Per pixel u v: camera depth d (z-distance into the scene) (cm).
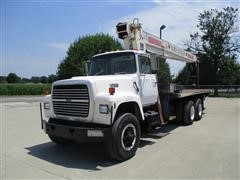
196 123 1077
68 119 603
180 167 532
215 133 864
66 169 534
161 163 558
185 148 675
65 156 626
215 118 1209
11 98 3061
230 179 467
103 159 599
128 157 586
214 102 2134
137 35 786
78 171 522
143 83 709
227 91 3228
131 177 485
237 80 4028
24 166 555
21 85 4009
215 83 3741
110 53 734
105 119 550
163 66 977
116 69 715
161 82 904
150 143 732
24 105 2027
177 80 1534
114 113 555
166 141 754
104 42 3972
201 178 473
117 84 616
